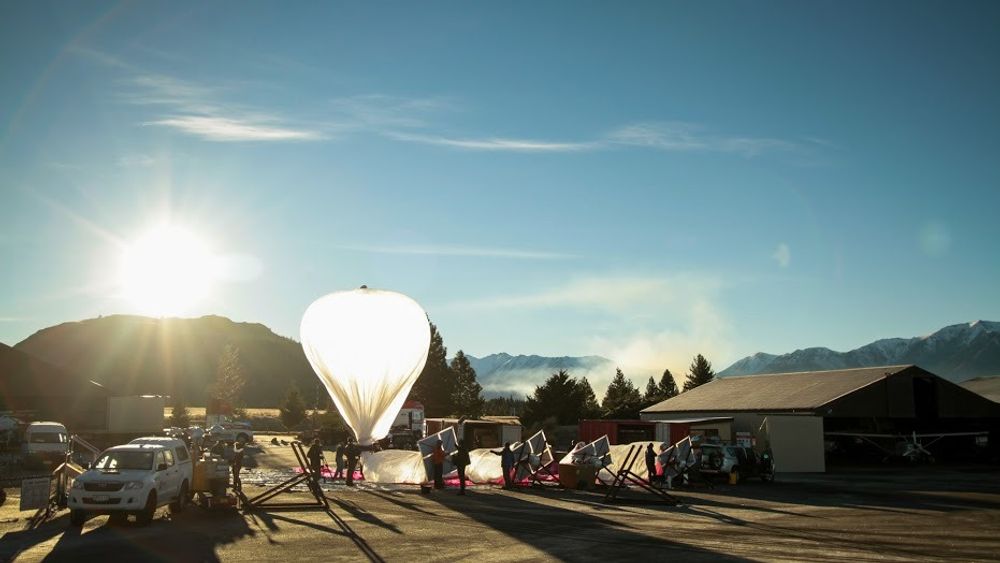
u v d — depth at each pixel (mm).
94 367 184000
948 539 18109
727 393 57812
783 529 19609
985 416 54312
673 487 31875
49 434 38156
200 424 85188
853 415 48562
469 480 32719
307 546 16609
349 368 32438
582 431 47938
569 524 20172
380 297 33469
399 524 20047
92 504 18844
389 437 57375
